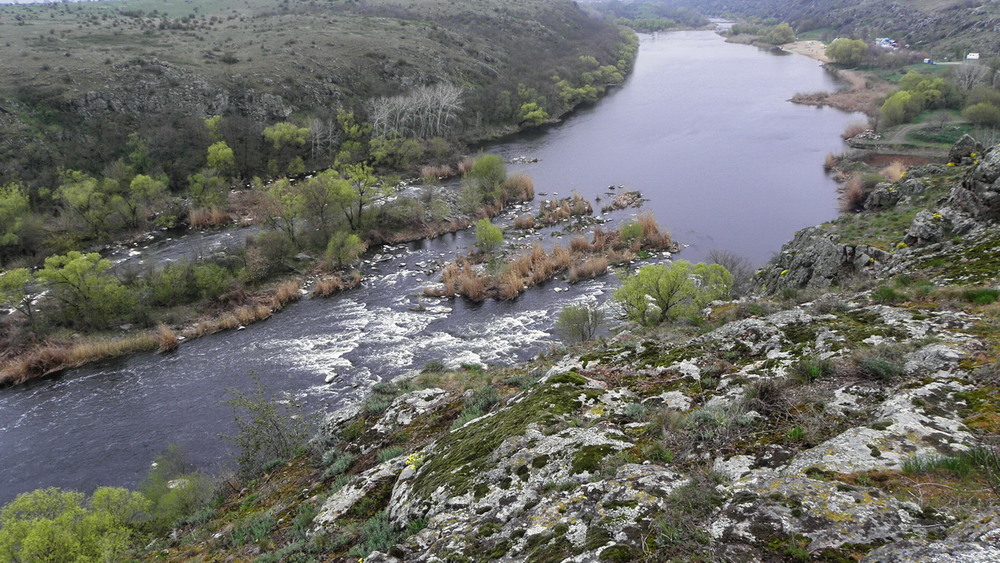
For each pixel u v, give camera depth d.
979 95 77.06
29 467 26.06
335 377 31.83
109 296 39.88
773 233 51.84
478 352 33.47
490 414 11.85
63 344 37.28
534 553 6.61
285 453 18.83
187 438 27.23
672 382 11.12
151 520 17.28
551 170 73.19
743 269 41.50
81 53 78.88
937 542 4.83
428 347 34.97
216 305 42.31
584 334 30.42
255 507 14.46
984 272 14.90
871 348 10.09
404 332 37.50
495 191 61.91
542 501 7.70
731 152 75.56
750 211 57.06
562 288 42.97
